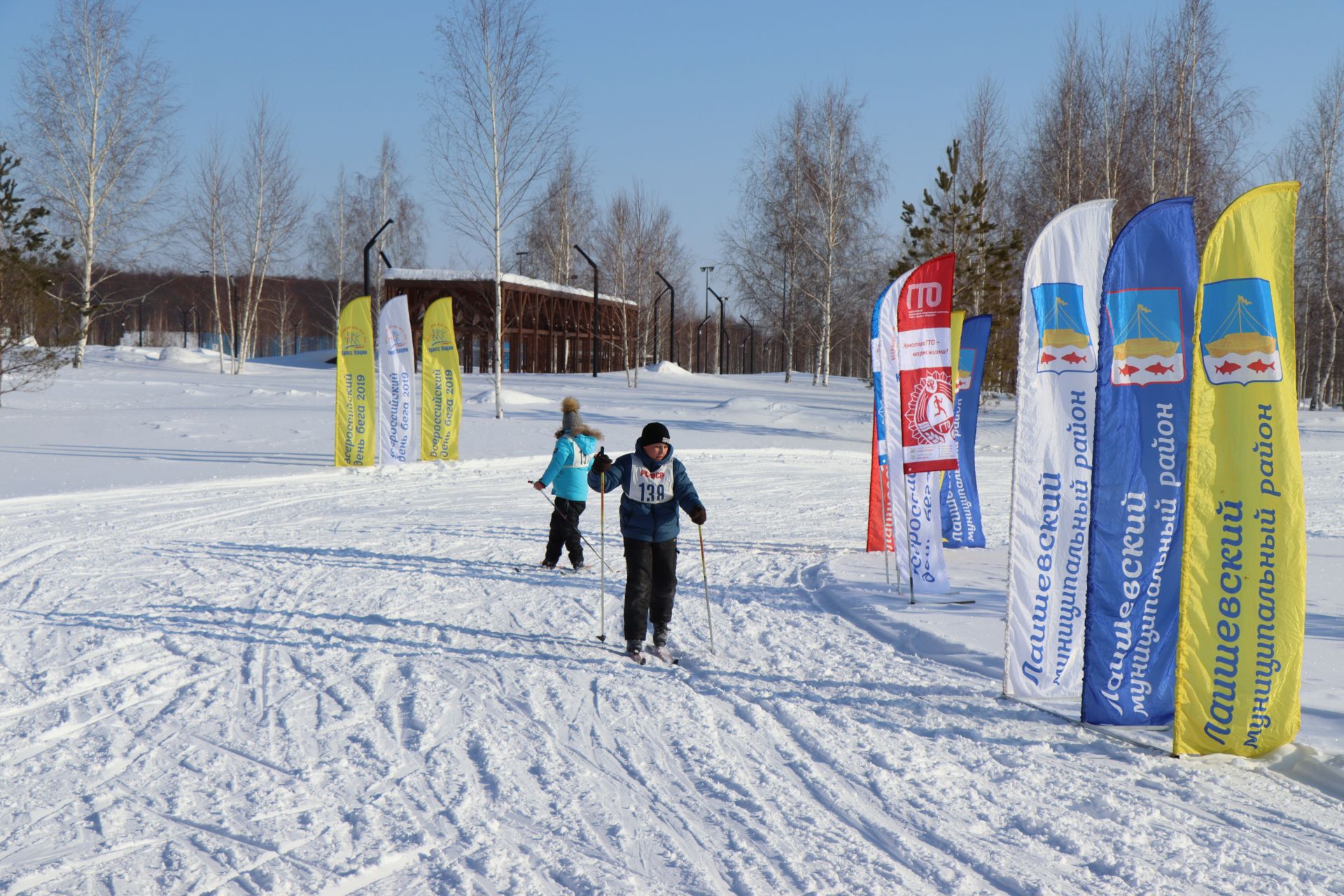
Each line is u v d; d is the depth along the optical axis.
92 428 21.88
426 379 18.50
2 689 5.52
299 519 12.52
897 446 8.59
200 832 3.70
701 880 3.35
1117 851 3.59
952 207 26.48
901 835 3.74
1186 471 4.71
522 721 5.09
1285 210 4.63
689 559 10.23
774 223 47.66
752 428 28.11
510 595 8.33
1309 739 4.74
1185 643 4.67
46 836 3.66
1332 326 44.38
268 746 4.68
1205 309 4.65
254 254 45.09
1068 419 5.48
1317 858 3.55
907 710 5.36
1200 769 4.50
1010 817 3.92
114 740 4.74
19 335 25.58
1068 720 5.21
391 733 4.88
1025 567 5.55
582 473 9.54
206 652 6.38
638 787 4.22
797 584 9.00
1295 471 4.59
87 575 8.81
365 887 3.29
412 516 13.03
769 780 4.30
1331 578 9.02
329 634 6.91
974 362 10.88
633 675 6.01
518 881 3.33
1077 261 5.46
